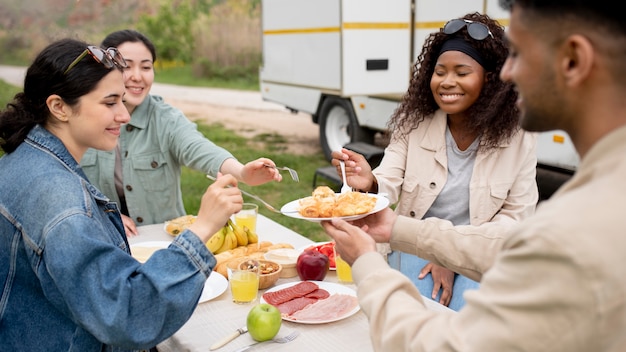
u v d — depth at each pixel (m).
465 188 2.56
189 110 12.48
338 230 1.46
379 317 1.23
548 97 0.99
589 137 0.98
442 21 6.06
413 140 2.66
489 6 5.30
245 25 18.00
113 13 19.81
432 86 2.51
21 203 1.47
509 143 2.50
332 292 2.02
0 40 18.00
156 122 2.91
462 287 2.44
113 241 1.65
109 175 2.88
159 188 2.96
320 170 6.22
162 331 1.46
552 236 0.89
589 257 0.85
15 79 15.16
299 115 11.95
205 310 1.91
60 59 1.53
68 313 1.49
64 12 18.92
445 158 2.58
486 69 2.43
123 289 1.40
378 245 2.67
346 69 6.39
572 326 0.88
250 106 13.18
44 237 1.43
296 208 2.02
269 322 1.66
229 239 2.33
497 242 1.73
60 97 1.54
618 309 0.85
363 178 2.53
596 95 0.94
